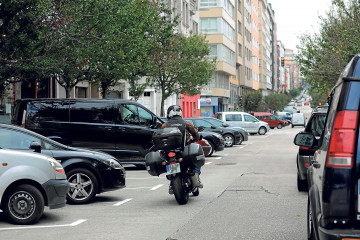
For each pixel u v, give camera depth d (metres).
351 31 36.12
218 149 27.44
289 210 10.73
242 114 55.53
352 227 4.88
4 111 30.02
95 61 25.39
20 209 9.45
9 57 20.06
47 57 20.83
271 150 32.22
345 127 4.89
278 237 8.17
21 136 10.73
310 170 7.10
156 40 37.41
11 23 20.12
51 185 9.65
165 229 8.91
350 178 4.86
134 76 31.98
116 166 12.25
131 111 19.50
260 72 136.25
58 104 18.36
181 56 43.06
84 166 11.95
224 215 10.22
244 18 104.00
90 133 18.69
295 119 86.25
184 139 11.85
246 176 17.48
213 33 77.69
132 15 26.44
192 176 11.91
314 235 5.77
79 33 22.00
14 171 9.37
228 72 82.50
